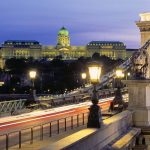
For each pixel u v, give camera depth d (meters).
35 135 25.42
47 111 41.12
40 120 33.91
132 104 34.00
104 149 21.83
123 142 24.95
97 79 21.36
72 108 47.12
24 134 25.92
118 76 37.38
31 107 41.94
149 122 33.47
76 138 18.41
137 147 31.25
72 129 28.16
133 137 28.52
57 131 27.05
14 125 30.19
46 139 23.86
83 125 30.34
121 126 28.09
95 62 21.39
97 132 20.86
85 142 18.98
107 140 23.25
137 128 32.16
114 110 33.69
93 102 21.61
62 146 16.69
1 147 21.33
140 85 33.72
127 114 30.69
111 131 24.53
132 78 34.28
